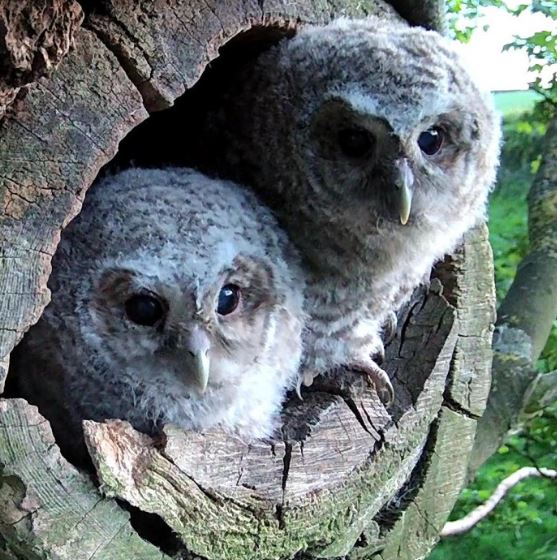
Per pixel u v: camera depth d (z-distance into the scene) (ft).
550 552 3.44
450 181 2.33
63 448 2.07
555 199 2.94
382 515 2.35
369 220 2.27
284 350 2.20
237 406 2.13
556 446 3.48
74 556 1.86
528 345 2.75
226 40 1.98
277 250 2.20
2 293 1.79
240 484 2.03
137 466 1.91
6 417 1.81
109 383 2.05
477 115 2.34
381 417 2.26
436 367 2.37
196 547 1.98
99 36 1.85
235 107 2.34
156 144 2.46
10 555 1.88
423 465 2.39
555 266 2.85
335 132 2.26
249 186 2.33
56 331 2.02
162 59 1.89
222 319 2.10
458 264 2.44
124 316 2.04
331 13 2.33
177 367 2.04
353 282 2.33
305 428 2.18
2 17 1.65
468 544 3.51
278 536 2.06
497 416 2.67
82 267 2.03
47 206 1.81
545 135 3.14
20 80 1.72
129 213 2.07
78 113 1.83
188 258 2.04
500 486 3.17
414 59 2.26
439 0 2.44
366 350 2.36
